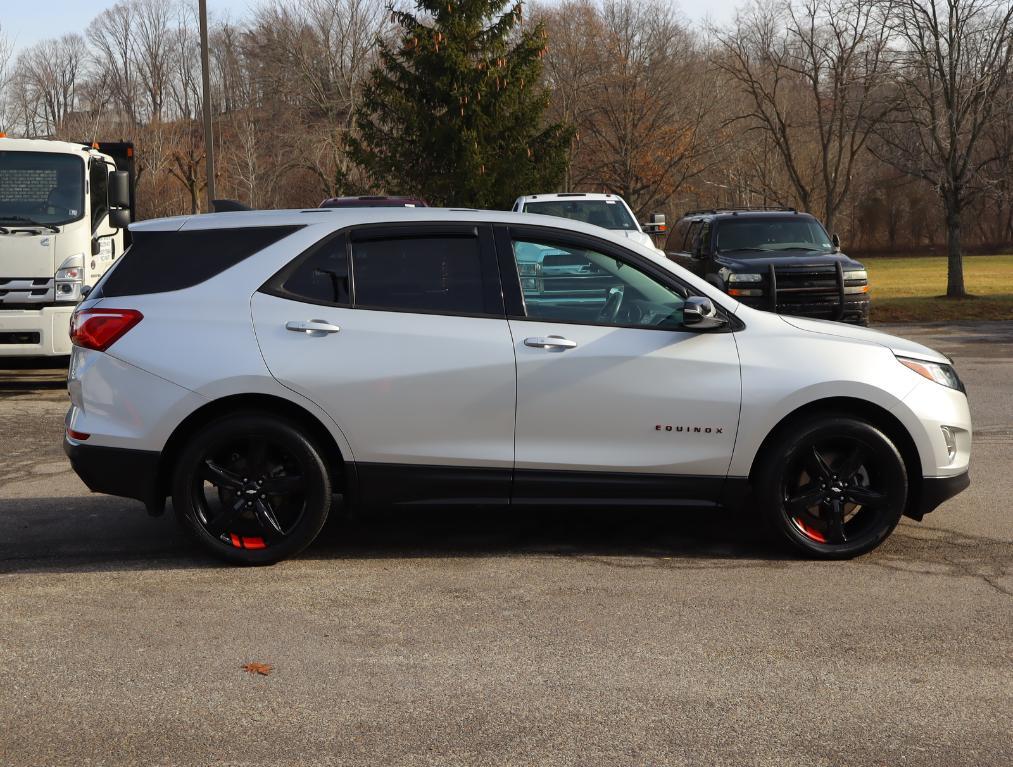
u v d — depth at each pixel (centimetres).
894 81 2772
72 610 486
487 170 3284
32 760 345
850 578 537
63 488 738
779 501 563
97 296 557
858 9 2791
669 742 359
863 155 5969
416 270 556
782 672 418
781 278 1528
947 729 369
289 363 538
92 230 1249
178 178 5603
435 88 3278
